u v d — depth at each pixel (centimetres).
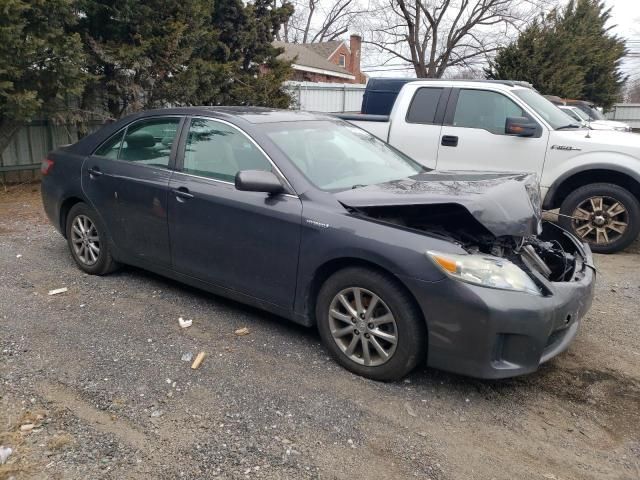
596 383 353
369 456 275
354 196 355
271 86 1362
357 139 460
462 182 377
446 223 357
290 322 426
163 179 438
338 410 312
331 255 347
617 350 398
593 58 2538
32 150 1055
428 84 746
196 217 414
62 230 542
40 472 257
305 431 292
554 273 377
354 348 350
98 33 1040
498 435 297
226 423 297
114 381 335
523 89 715
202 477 257
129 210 464
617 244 648
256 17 1395
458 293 306
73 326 409
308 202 363
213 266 414
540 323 309
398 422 304
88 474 257
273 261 377
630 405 329
